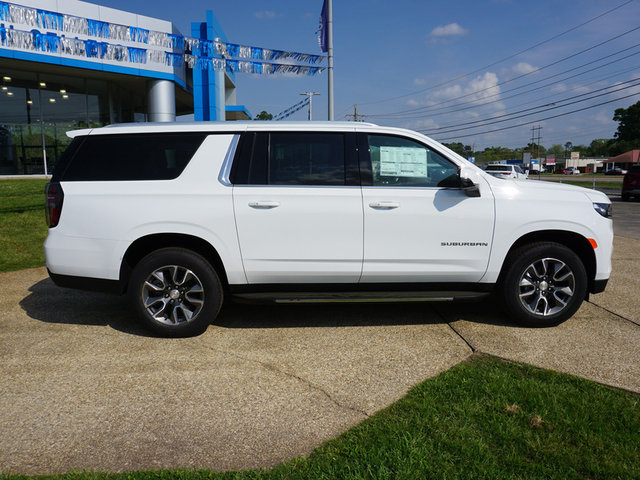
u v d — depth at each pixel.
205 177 4.07
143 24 19.09
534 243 4.26
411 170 4.21
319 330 4.30
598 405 2.88
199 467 2.37
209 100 21.20
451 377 3.28
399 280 4.22
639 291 5.59
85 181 4.07
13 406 2.97
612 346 3.90
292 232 4.05
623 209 17.23
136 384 3.26
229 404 2.99
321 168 4.14
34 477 2.29
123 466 2.38
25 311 4.86
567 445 2.49
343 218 4.05
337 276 4.16
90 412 2.90
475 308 4.96
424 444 2.49
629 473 2.27
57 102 21.50
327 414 2.87
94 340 4.06
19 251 7.79
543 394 3.03
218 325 4.45
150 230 4.00
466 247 4.18
